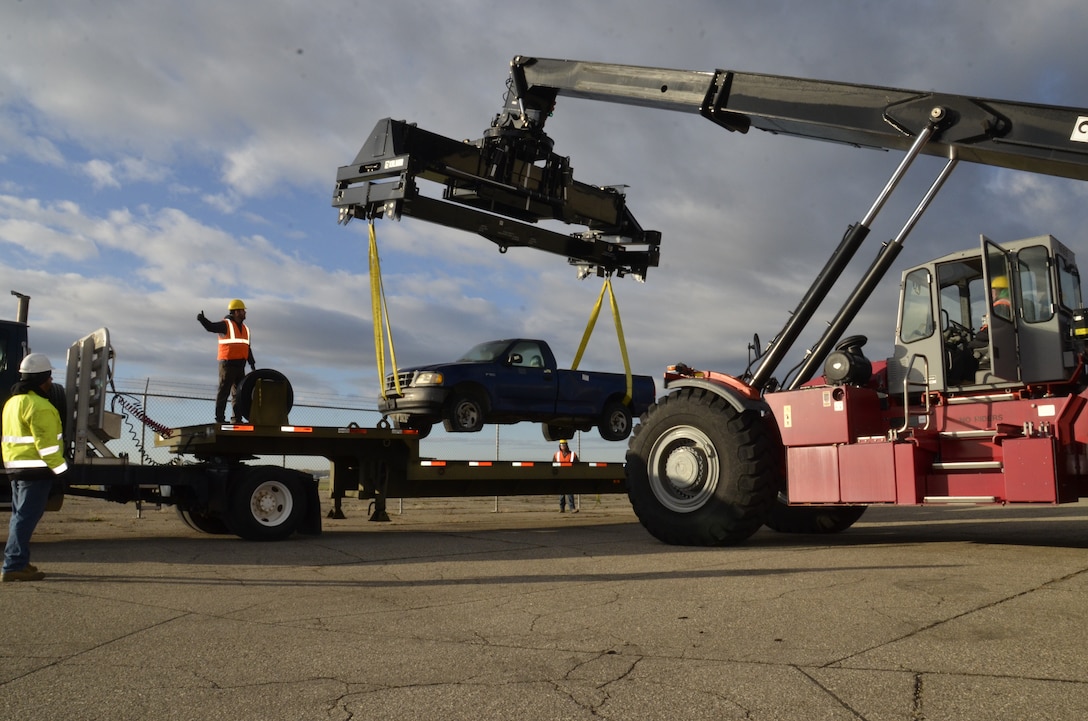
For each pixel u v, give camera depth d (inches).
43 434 266.1
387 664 160.6
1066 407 313.9
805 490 352.8
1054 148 291.7
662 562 301.0
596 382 608.1
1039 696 137.4
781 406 366.0
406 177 410.0
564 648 172.2
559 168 471.2
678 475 365.1
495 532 444.1
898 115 323.9
